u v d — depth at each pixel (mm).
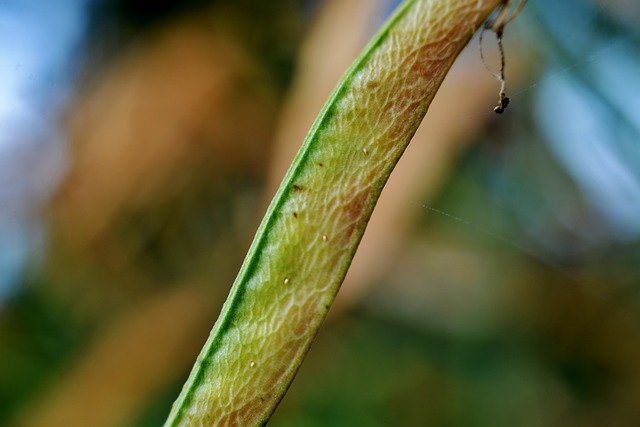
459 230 532
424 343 544
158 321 467
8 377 479
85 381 455
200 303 477
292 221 256
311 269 255
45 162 490
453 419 525
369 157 257
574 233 522
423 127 437
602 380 513
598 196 487
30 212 494
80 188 480
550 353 525
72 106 492
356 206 256
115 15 497
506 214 528
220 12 486
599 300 517
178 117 468
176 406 253
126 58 492
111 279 487
